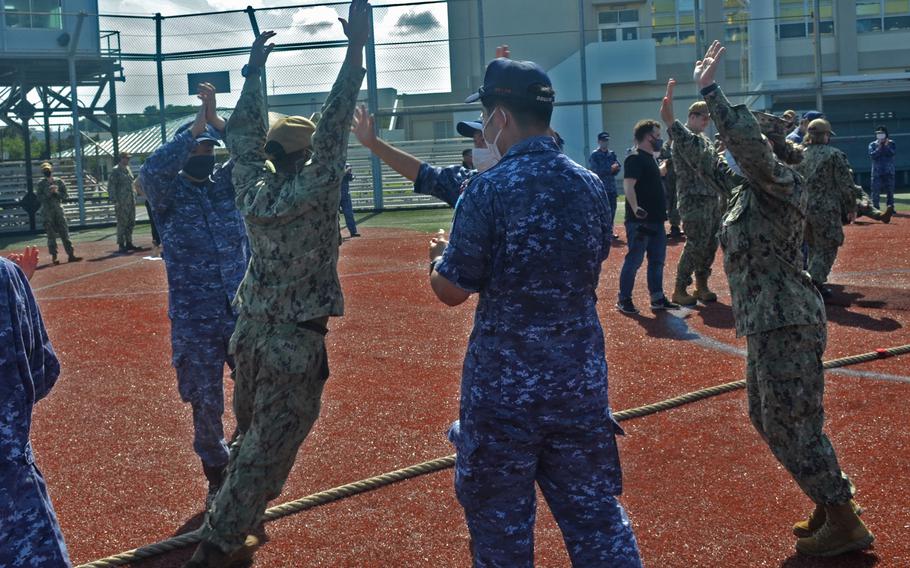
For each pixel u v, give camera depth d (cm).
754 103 2903
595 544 281
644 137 927
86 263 1731
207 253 453
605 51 3052
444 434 566
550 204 274
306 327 358
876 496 441
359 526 428
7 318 264
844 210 953
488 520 280
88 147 3297
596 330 286
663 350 781
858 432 536
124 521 447
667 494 456
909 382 636
